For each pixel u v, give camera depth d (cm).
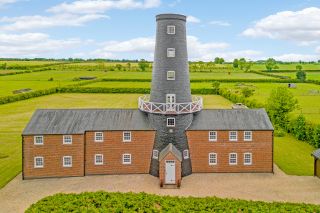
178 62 4522
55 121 4628
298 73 17175
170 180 4200
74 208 2972
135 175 4562
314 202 3641
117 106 9988
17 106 10300
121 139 4584
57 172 4491
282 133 6756
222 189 4031
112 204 3083
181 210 2962
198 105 4772
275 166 4894
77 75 19975
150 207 3008
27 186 4141
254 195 3838
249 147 4656
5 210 3419
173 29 4494
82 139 4506
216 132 4634
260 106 8488
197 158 4653
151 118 4622
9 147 5781
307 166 4881
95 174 4581
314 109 9494
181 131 4547
